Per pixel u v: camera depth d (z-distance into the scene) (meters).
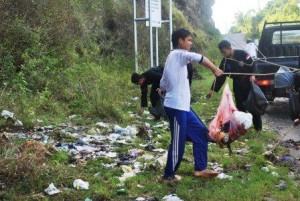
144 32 17.36
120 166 5.85
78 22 13.07
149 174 5.52
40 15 10.84
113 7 17.11
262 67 9.75
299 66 9.03
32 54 10.07
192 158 6.28
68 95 9.73
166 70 5.15
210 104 11.25
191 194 4.93
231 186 5.12
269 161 6.20
